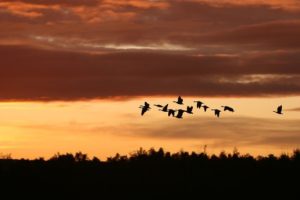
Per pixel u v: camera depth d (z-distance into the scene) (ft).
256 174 313.94
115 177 310.04
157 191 297.53
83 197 291.79
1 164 321.52
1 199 289.12
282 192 298.15
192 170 319.06
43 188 296.71
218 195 293.84
